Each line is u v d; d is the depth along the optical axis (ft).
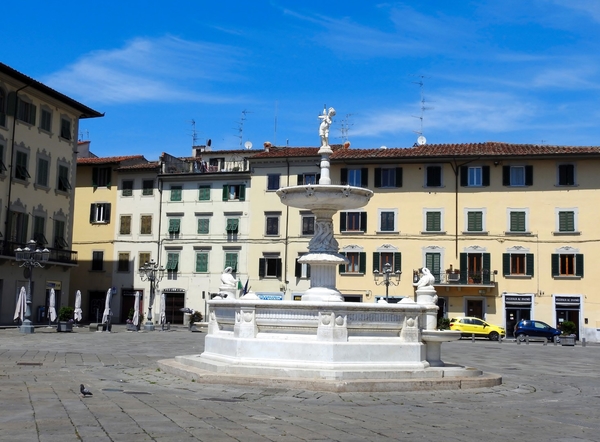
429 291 64.44
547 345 156.15
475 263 189.88
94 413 38.75
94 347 99.66
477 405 48.29
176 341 122.01
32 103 177.99
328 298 62.90
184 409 41.34
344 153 201.87
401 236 194.08
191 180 214.28
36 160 179.52
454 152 193.36
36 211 179.11
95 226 221.87
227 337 59.93
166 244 214.69
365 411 43.68
